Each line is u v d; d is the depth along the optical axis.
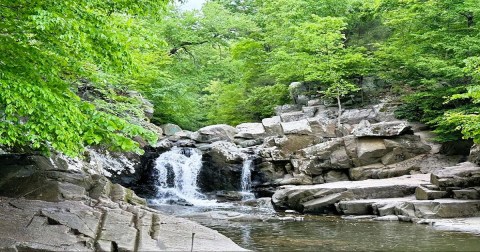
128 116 15.68
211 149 22.06
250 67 30.83
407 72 22.16
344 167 19.69
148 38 9.32
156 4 9.46
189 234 8.75
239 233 11.37
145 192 21.39
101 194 11.55
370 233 11.15
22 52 8.07
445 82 20.48
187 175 22.28
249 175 21.42
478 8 18.45
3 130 8.05
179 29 29.20
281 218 13.95
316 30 24.28
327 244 9.80
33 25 7.76
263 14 32.91
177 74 29.17
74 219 8.68
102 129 8.74
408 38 22.41
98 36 7.79
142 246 7.77
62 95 8.31
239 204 18.69
